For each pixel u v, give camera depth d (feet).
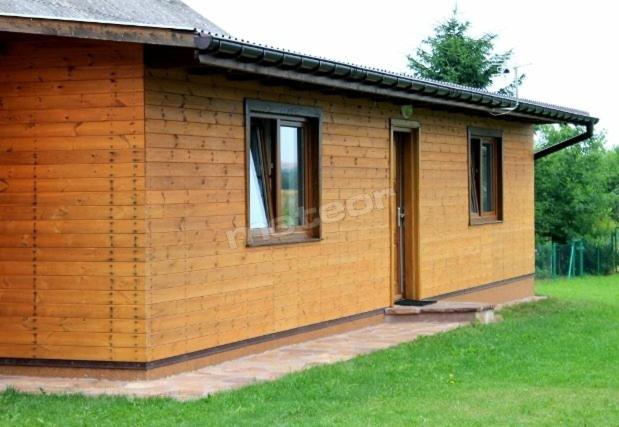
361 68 36.58
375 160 44.55
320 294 40.65
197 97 33.22
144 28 28.91
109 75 30.96
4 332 32.12
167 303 31.96
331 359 35.24
